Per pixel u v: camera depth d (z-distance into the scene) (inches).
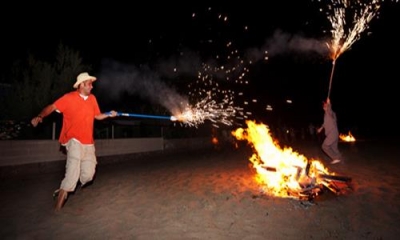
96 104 206.1
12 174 311.3
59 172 336.2
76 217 176.6
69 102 188.2
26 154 324.5
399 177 248.4
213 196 213.9
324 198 201.2
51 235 151.4
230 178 271.1
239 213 178.4
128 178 289.4
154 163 404.2
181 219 171.3
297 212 177.2
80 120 191.2
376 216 167.0
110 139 440.5
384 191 210.1
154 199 211.8
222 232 152.2
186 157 464.4
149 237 147.9
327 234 147.3
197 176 287.0
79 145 191.3
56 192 202.5
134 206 196.5
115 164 408.5
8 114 360.8
